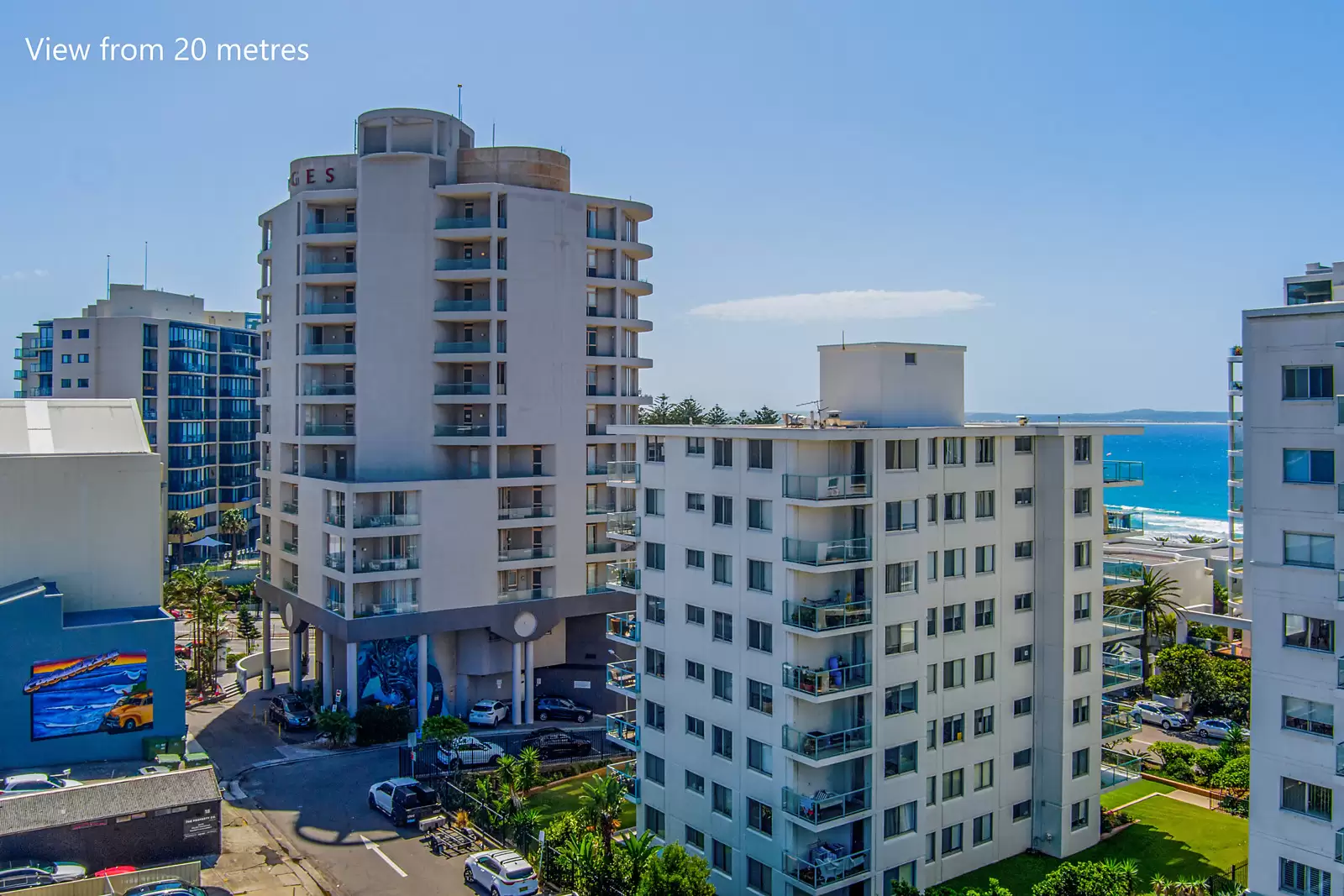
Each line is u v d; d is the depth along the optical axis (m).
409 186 78.19
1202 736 71.19
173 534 134.25
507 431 77.19
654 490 53.19
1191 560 94.62
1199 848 52.56
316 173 82.56
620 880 43.38
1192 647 77.69
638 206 84.38
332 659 76.75
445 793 58.59
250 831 54.34
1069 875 42.62
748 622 47.00
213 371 148.50
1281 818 39.59
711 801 48.91
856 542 45.03
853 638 46.38
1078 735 52.69
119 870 41.84
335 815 57.16
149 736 52.69
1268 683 40.06
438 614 74.19
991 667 51.00
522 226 77.81
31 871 39.00
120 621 53.16
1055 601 52.22
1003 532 51.59
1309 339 38.97
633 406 84.88
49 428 59.09
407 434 78.06
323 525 74.62
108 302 141.62
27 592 50.69
